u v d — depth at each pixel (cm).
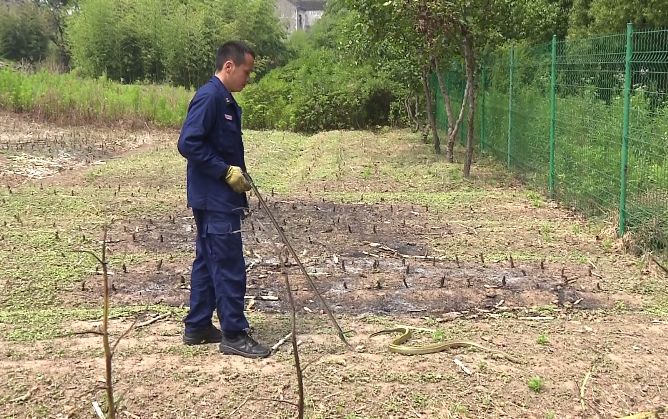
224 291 436
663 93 664
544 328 498
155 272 620
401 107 2008
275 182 1116
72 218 827
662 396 403
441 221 834
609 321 514
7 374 414
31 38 4559
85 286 579
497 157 1312
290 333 482
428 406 384
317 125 2042
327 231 779
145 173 1166
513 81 1183
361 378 413
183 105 2061
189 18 3312
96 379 409
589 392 404
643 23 1738
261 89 2170
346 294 566
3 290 564
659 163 671
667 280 611
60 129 1806
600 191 813
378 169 1222
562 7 2041
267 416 372
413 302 550
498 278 611
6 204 891
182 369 423
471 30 1084
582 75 875
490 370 426
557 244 727
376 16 1262
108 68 3284
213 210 429
